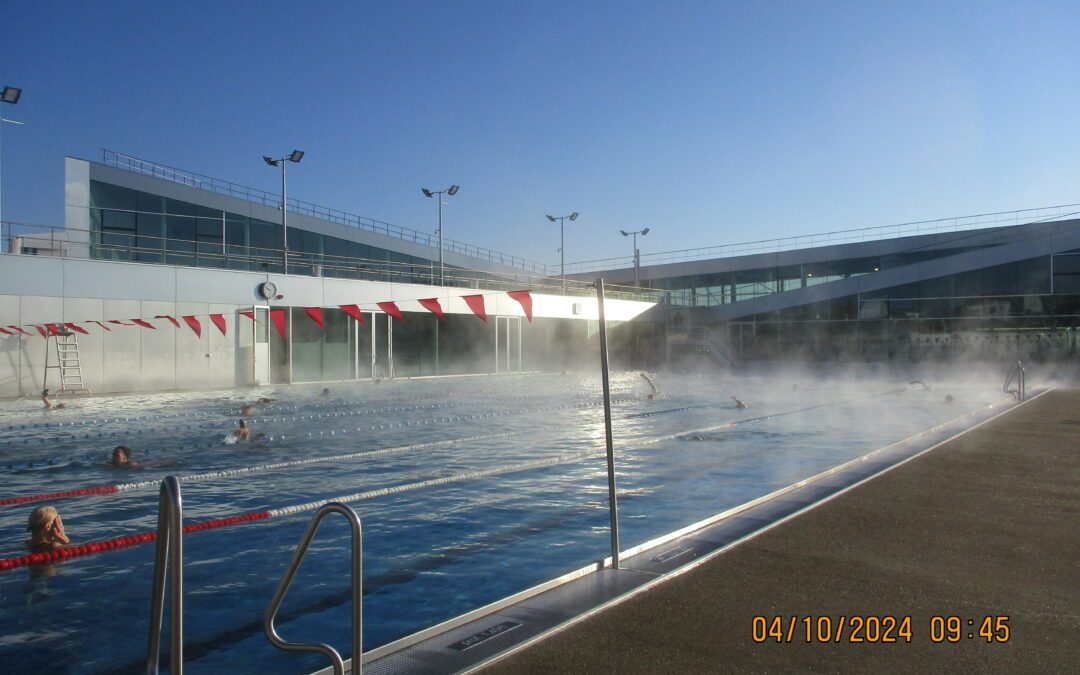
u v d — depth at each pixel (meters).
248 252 30.39
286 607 4.27
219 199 29.42
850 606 3.83
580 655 3.26
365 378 26.03
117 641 3.83
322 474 8.70
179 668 2.48
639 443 11.16
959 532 5.22
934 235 40.44
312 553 5.38
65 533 6.05
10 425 13.28
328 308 24.78
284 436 12.08
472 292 29.81
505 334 31.97
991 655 3.26
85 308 19.02
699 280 48.59
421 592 4.49
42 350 18.23
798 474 8.49
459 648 3.41
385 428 13.21
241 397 19.20
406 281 37.22
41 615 4.21
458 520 6.35
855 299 40.50
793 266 44.84
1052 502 6.14
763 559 4.62
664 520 6.29
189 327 21.05
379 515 6.56
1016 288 36.78
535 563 5.07
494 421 14.36
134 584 4.79
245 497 7.41
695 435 12.01
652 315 40.34
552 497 7.29
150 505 7.16
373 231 35.84
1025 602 3.88
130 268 19.86
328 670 3.29
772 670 3.11
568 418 14.91
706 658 3.22
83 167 25.70
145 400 18.09
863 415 15.04
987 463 8.04
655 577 4.33
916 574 4.32
